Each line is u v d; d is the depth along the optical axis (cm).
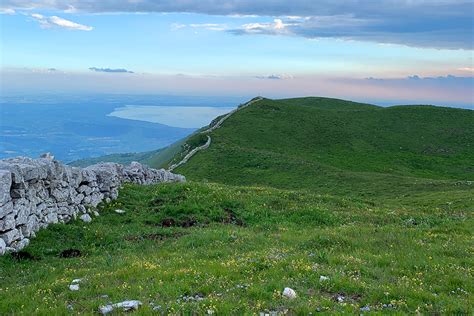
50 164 2278
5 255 1767
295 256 1695
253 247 1994
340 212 3131
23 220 1956
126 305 1173
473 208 3962
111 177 3017
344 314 1113
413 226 2730
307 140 11700
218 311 1122
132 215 2752
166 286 1329
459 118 14062
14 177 1903
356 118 13850
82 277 1531
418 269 1594
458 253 1867
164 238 2267
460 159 11131
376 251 1891
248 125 12394
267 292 1266
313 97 18438
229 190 3616
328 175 7806
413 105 15338
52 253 1944
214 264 1583
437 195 5225
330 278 1400
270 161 9162
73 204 2492
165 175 4622
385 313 1155
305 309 1140
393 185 6644
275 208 3097
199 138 11631
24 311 1178
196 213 2842
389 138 12350
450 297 1298
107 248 2088
